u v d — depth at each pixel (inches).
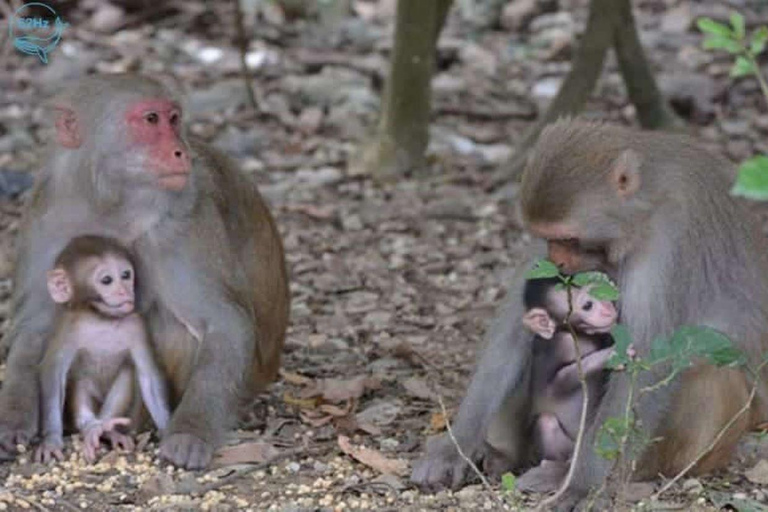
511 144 868.0
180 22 1050.7
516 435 461.7
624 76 836.0
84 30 1023.6
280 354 552.1
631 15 820.0
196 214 481.4
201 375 480.7
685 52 1003.3
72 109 468.8
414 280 675.4
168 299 485.1
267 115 896.3
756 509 429.4
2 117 880.3
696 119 905.5
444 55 1010.7
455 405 524.7
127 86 468.4
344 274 681.6
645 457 445.4
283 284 546.6
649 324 429.7
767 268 465.7
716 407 445.4
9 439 466.6
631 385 412.2
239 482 453.4
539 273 403.9
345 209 762.2
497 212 753.6
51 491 444.1
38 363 487.2
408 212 757.3
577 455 418.0
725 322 447.5
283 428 502.9
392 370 566.3
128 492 444.8
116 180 466.3
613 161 425.1
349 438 491.2
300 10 1071.6
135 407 489.7
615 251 430.0
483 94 950.4
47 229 480.1
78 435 482.9
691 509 430.3
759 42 400.2
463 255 702.5
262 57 989.2
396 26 804.0
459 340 603.5
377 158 807.1
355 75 968.3
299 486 448.5
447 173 813.9
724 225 448.8
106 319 476.7
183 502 434.9
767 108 907.4
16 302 487.5
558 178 425.7
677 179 434.6
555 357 446.6
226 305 486.6
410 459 474.0
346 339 605.0
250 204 525.3
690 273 436.1
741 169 337.7
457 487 445.4
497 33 1069.1
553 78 982.4
